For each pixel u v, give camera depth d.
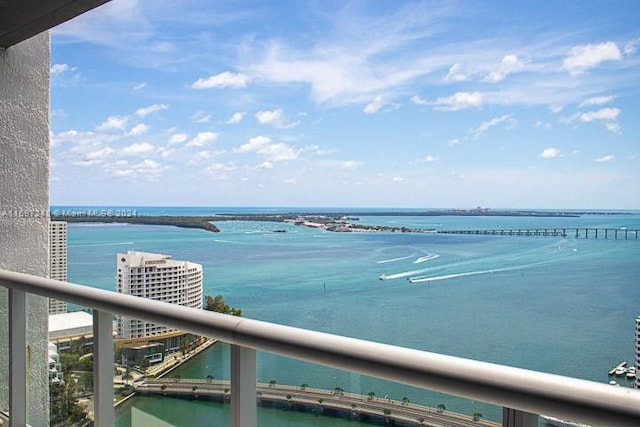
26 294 2.20
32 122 3.08
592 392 0.77
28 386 2.21
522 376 0.85
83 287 1.92
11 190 3.01
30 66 3.07
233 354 1.37
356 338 1.12
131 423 1.71
